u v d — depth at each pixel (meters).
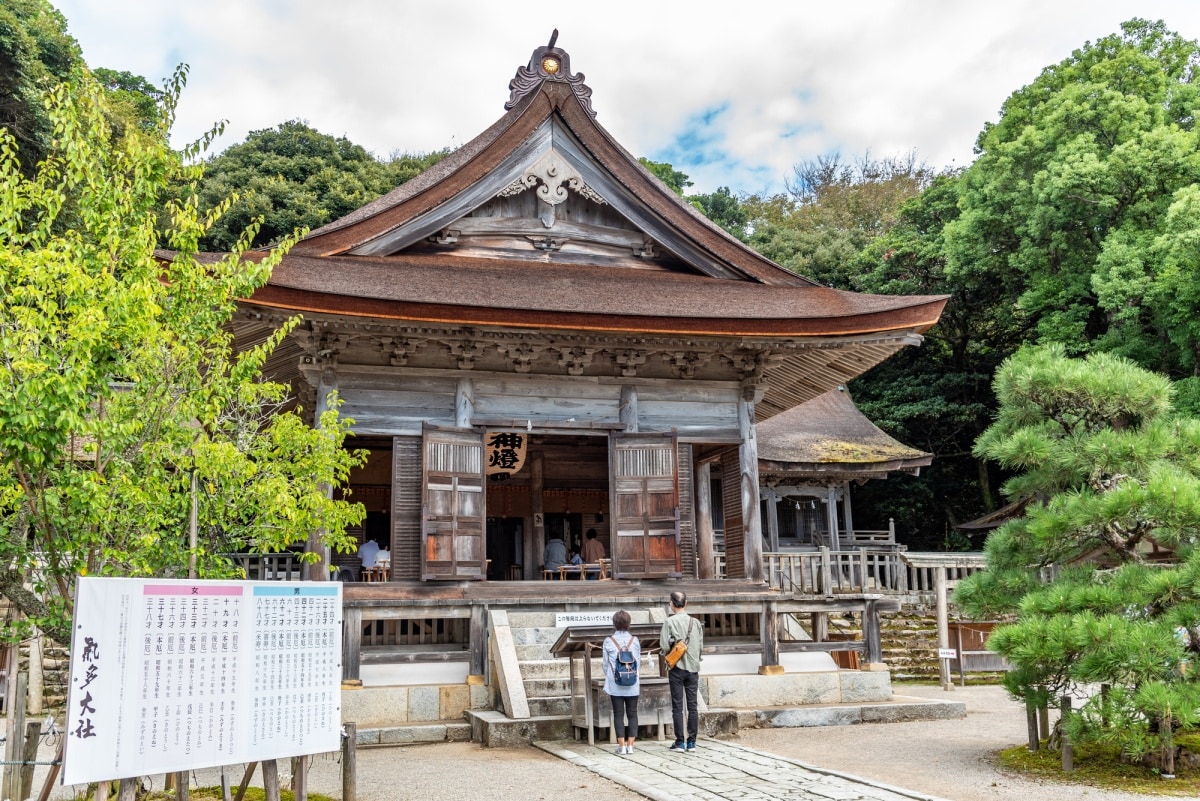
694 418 16.70
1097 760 9.73
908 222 44.97
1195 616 8.44
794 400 20.50
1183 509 8.70
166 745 6.03
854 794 8.20
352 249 16.19
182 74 8.59
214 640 6.41
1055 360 10.48
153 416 7.71
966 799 8.31
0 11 24.17
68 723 5.54
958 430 40.41
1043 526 9.54
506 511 23.36
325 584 7.23
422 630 15.43
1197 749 9.26
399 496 14.93
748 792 8.29
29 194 7.69
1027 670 9.31
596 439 24.22
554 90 17.05
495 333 14.81
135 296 7.13
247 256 14.22
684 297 16.66
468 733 12.45
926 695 17.89
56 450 6.98
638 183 17.59
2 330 6.86
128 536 7.81
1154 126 29.89
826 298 17.42
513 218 17.52
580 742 11.55
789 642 14.99
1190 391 26.80
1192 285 25.69
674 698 10.83
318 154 46.19
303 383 16.77
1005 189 32.50
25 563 7.65
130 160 8.13
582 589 15.18
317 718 7.02
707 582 15.70
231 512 8.26
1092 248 31.52
